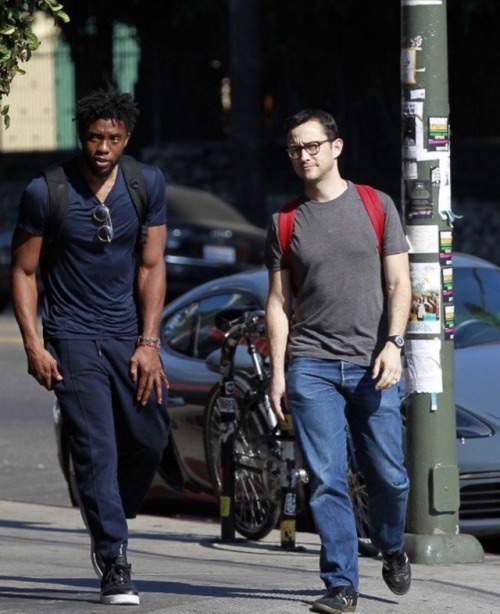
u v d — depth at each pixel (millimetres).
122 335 15039
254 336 20672
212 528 22938
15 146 90500
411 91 18469
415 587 16297
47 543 20953
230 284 24422
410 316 18531
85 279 14898
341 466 14555
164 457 24766
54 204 14711
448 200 18547
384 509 14906
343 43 71438
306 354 14664
